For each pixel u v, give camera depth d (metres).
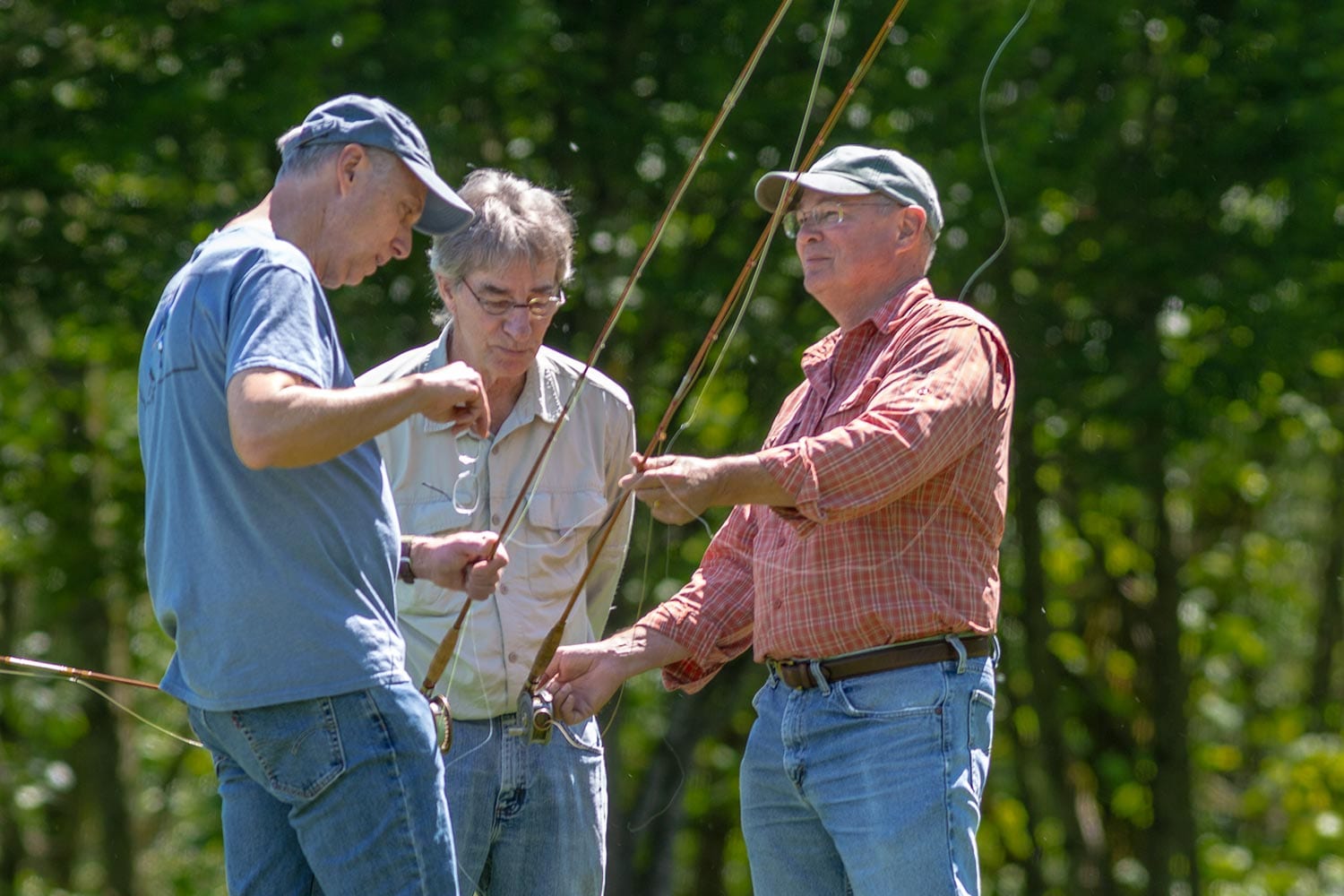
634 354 39.91
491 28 36.06
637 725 47.00
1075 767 50.19
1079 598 50.84
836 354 13.41
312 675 10.48
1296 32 38.94
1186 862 48.41
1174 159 39.59
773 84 38.25
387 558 11.05
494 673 13.45
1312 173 38.25
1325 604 58.00
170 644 57.75
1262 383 42.53
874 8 37.41
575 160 38.81
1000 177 36.81
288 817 10.93
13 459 50.59
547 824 13.67
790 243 38.53
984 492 12.69
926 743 12.45
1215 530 55.66
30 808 53.88
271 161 37.47
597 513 14.06
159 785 63.22
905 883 12.35
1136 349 39.81
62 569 49.22
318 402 9.92
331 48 34.59
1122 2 38.06
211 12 35.78
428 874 10.82
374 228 11.07
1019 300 40.22
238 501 10.48
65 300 38.84
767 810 13.51
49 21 37.09
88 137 35.44
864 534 12.59
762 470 11.82
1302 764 52.28
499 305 13.30
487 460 13.73
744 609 14.16
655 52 39.09
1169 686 49.00
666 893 40.81
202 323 10.48
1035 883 49.19
